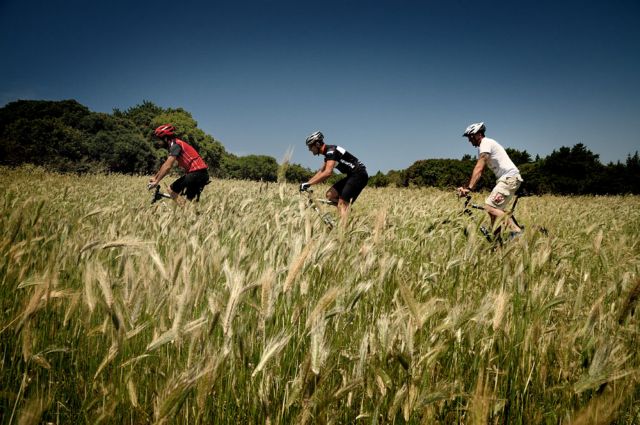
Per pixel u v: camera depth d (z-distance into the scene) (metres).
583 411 0.98
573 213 7.75
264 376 1.30
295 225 2.79
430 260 2.83
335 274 2.06
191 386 1.00
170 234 2.80
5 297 1.66
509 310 1.82
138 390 1.42
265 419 1.25
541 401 1.54
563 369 1.53
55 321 1.63
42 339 1.54
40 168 19.11
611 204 12.37
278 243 2.14
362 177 6.13
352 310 1.74
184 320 1.19
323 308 1.21
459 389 1.49
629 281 2.01
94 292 1.37
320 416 1.12
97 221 3.60
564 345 1.56
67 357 1.60
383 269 2.01
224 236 2.91
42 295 1.31
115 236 2.45
